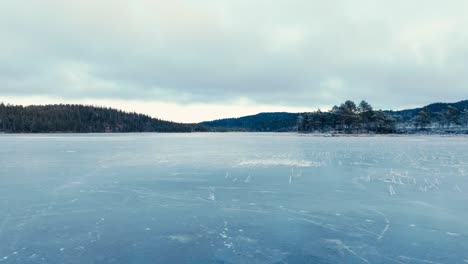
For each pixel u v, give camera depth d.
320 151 42.94
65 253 9.79
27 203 15.47
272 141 72.50
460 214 13.52
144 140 82.62
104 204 15.30
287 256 9.57
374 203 15.34
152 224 12.42
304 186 19.41
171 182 20.64
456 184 19.73
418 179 21.47
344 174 23.66
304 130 140.88
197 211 14.14
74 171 25.28
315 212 13.91
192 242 10.64
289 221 12.73
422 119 121.69
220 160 32.91
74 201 15.82
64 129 163.38
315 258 9.43
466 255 9.52
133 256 9.58
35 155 38.69
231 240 10.80
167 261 9.26
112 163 30.44
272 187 19.12
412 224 12.29
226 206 14.95
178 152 43.19
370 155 37.03
